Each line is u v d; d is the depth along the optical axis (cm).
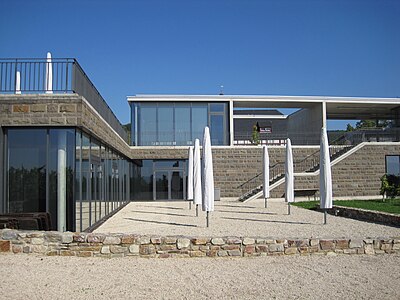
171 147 2817
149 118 2917
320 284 630
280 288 609
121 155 2244
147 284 625
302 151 2859
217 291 593
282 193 2556
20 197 1101
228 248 820
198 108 2952
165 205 2383
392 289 604
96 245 810
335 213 1684
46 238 814
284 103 3105
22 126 1086
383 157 2770
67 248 811
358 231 1173
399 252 852
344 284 630
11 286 603
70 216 1104
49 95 1081
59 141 1109
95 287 606
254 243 825
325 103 3083
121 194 2247
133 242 812
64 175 1105
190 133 2927
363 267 736
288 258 809
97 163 1462
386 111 3534
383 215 1369
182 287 612
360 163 2747
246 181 2809
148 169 2862
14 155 1102
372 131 2978
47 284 616
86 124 1146
